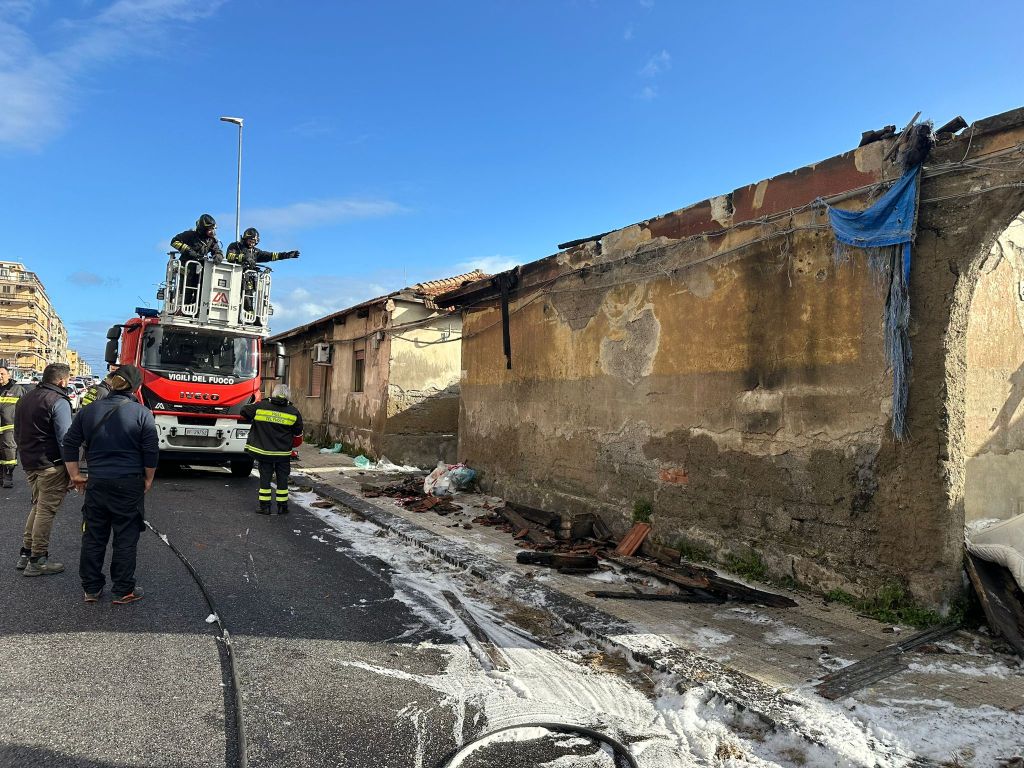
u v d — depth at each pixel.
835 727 3.27
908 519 4.81
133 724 3.21
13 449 9.44
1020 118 4.26
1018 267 6.39
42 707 3.32
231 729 3.22
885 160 4.96
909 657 4.18
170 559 6.21
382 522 8.30
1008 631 4.36
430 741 3.23
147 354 10.82
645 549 6.73
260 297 11.91
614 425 7.70
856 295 5.17
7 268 111.00
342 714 3.45
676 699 3.74
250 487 11.02
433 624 4.91
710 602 5.34
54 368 5.52
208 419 11.09
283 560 6.46
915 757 3.01
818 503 5.43
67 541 6.64
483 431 10.68
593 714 3.59
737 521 6.13
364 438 15.80
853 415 5.18
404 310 14.92
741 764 3.10
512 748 3.21
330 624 4.78
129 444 4.90
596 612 5.05
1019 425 6.41
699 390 6.57
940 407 4.65
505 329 9.88
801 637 4.54
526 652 4.44
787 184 5.77
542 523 8.07
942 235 4.66
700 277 6.58
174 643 4.25
